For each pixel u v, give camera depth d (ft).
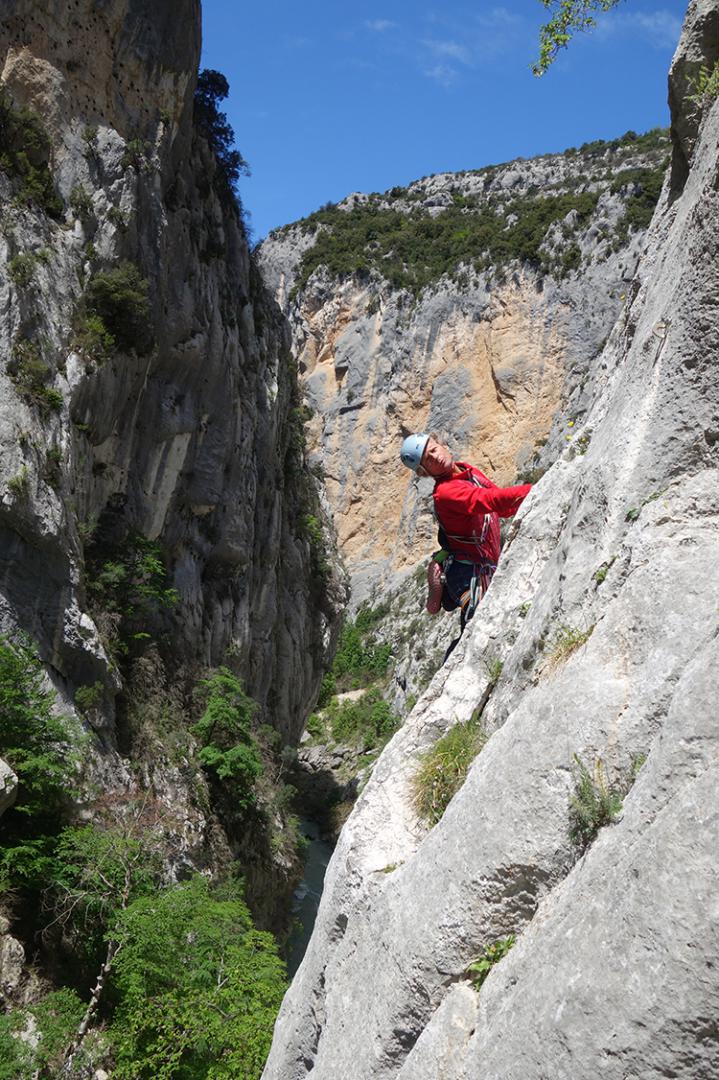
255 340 149.48
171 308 118.52
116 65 110.93
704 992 9.10
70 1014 63.21
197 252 127.03
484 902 13.00
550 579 16.38
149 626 111.96
